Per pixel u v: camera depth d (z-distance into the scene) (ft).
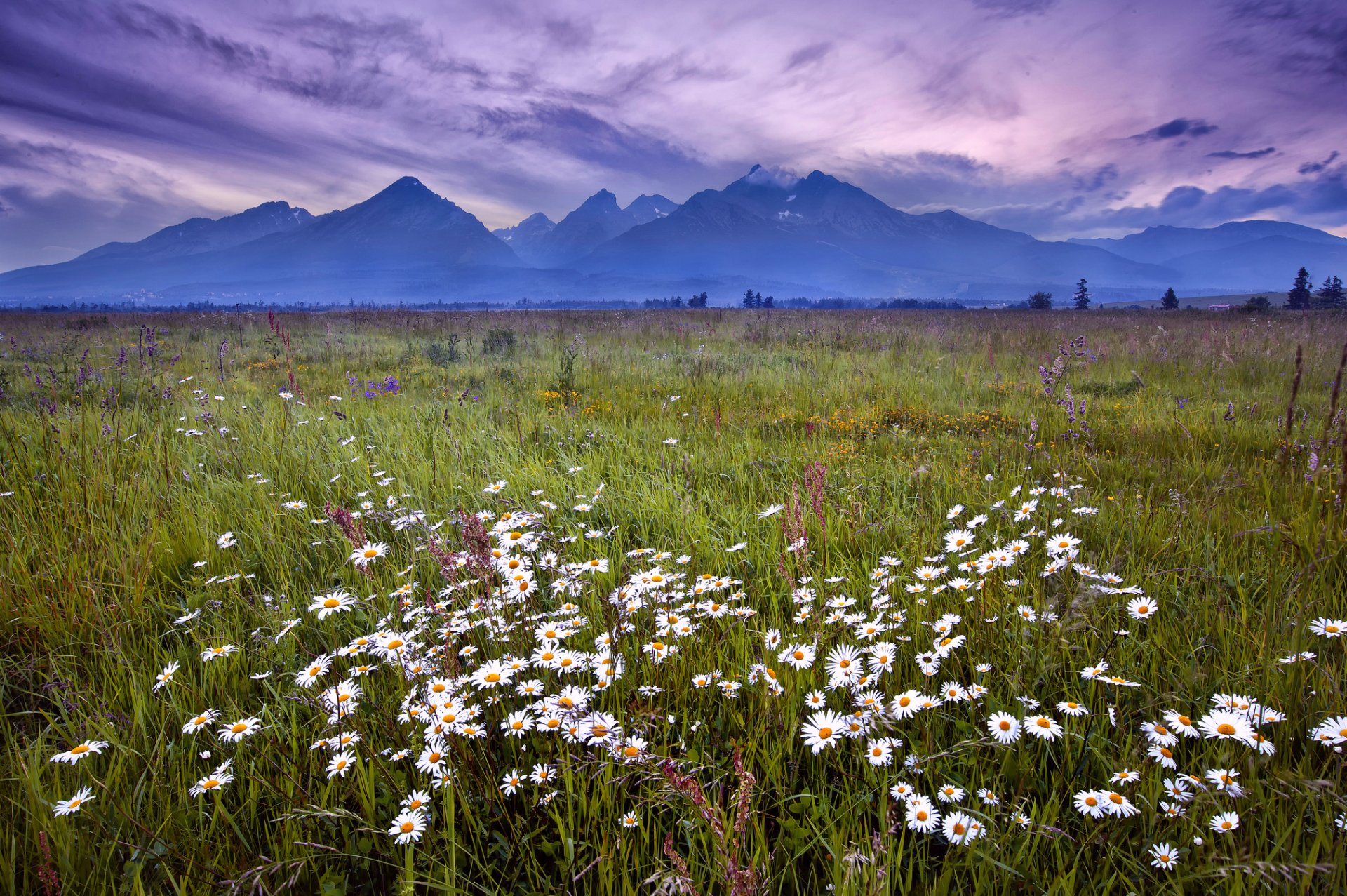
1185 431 19.24
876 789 6.10
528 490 14.84
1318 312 95.91
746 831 5.85
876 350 46.47
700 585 9.04
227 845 5.84
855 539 11.72
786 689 7.14
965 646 7.81
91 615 9.47
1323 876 4.69
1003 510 12.24
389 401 27.53
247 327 70.54
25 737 7.02
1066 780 6.25
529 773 6.56
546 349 50.39
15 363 35.47
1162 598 9.09
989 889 5.21
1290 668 6.87
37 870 5.38
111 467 15.03
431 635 8.59
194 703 7.60
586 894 5.49
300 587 10.97
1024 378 33.09
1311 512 11.05
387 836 6.06
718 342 54.95
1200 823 5.59
